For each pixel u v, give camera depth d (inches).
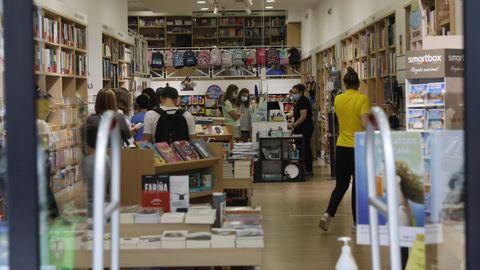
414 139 114.0
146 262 150.9
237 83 708.0
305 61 738.8
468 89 93.1
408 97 221.1
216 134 411.5
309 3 669.9
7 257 99.9
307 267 224.7
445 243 104.1
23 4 92.3
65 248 105.5
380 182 111.4
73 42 345.7
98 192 87.4
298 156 472.7
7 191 94.8
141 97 316.5
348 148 273.0
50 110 125.5
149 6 708.7
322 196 393.1
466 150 93.4
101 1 432.5
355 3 475.8
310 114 506.6
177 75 719.1
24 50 92.6
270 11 855.7
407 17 334.0
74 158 119.0
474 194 93.3
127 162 214.1
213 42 888.3
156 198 182.4
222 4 697.6
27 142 93.4
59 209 111.4
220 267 170.2
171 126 253.6
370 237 106.7
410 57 219.9
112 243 99.6
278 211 340.8
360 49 464.1
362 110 266.5
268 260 235.6
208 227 166.7
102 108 245.9
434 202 106.9
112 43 469.4
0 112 109.4
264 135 478.6
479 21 92.4
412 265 115.1
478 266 93.2
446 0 264.2
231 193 280.4
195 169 244.5
